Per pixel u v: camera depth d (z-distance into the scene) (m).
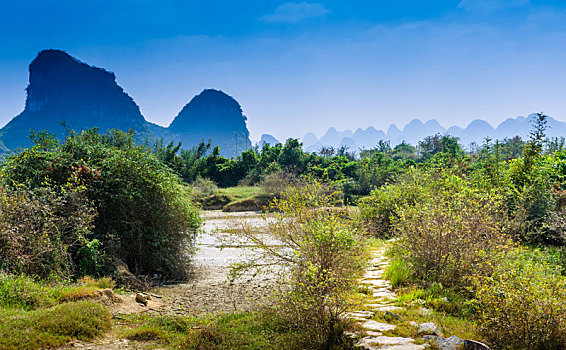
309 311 4.90
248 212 28.25
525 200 12.22
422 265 7.62
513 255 7.46
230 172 47.53
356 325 5.12
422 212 8.02
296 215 6.46
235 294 8.33
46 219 7.86
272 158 49.44
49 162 9.66
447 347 4.32
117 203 10.02
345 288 5.47
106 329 5.45
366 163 40.16
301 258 5.91
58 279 7.45
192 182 39.38
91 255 8.52
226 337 5.03
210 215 26.28
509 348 4.58
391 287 7.48
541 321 4.55
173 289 8.94
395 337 4.68
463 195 8.66
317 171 42.44
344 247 5.59
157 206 10.39
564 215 10.62
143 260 10.20
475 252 6.97
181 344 4.99
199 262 12.25
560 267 7.58
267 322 5.49
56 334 4.79
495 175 14.06
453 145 52.16
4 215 7.14
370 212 15.18
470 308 5.94
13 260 6.95
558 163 15.20
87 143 11.52
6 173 9.24
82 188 8.94
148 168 10.82
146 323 5.97
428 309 6.05
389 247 11.35
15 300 5.77
